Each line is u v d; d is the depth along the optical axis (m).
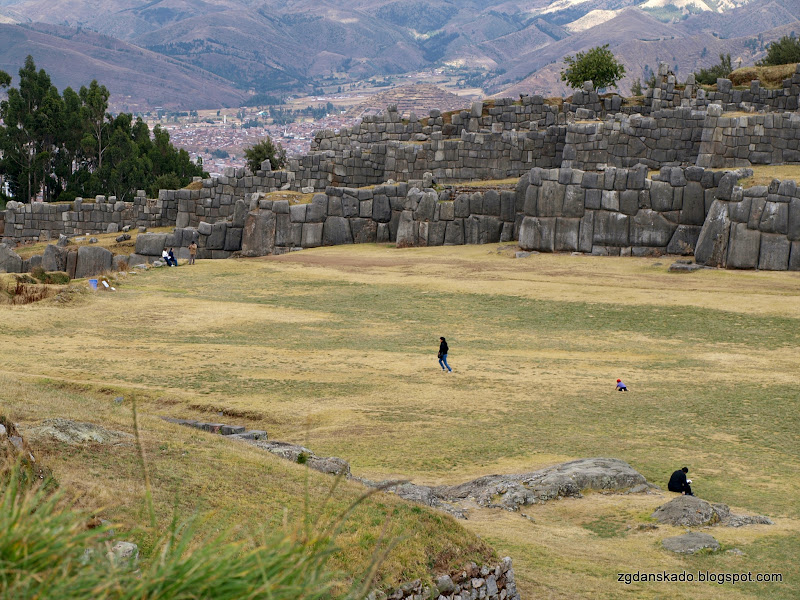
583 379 36.47
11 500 5.55
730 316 46.94
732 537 20.20
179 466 16.27
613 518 21.72
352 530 14.16
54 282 55.53
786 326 44.78
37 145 126.75
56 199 127.50
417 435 28.72
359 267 65.06
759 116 74.00
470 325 47.06
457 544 14.95
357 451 26.78
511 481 23.69
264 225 79.75
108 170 125.00
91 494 13.20
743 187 62.12
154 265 65.25
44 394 23.86
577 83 103.56
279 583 5.44
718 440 28.95
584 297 52.28
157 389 32.50
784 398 33.66
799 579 17.47
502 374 37.09
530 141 85.38
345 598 6.26
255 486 16.05
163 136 136.38
